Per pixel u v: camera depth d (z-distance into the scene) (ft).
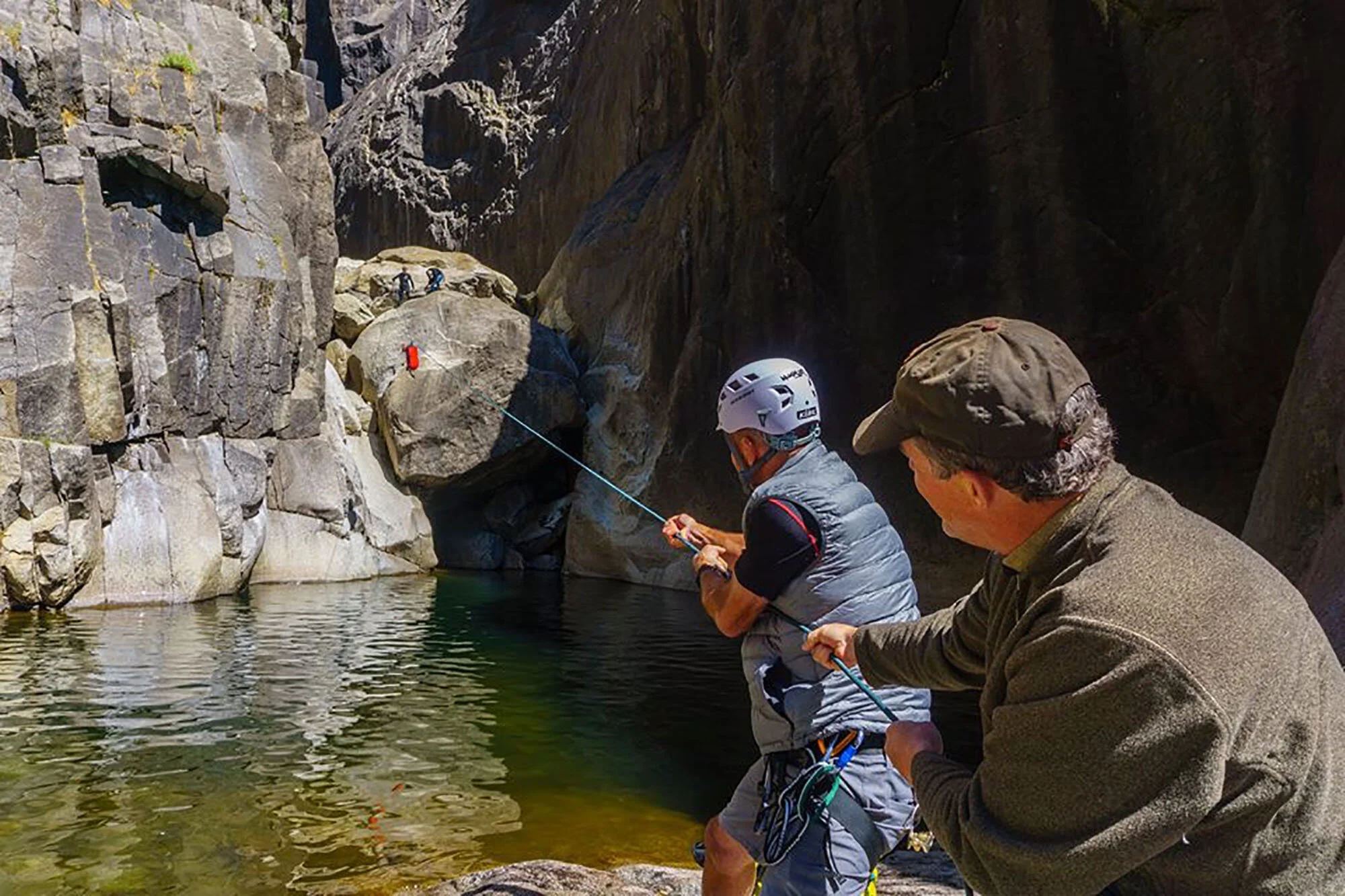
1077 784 3.85
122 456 44.47
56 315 41.73
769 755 7.45
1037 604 4.21
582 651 34.50
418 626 39.22
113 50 46.57
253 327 51.93
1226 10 33.40
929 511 43.70
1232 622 3.81
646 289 64.44
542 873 11.96
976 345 4.39
